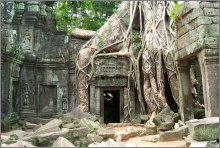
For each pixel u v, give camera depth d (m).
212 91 11.81
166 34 19.17
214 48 11.95
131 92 20.69
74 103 22.64
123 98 20.70
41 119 19.05
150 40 19.27
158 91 18.56
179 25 14.10
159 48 18.72
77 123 15.93
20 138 11.44
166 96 19.50
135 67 20.36
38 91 22.17
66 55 22.91
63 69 22.80
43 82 22.41
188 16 12.98
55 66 22.67
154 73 18.95
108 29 22.25
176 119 14.98
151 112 18.56
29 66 21.62
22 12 21.62
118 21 22.53
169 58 18.38
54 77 22.62
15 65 19.12
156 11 20.50
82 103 20.73
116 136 12.53
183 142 10.98
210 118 10.95
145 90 19.09
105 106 24.50
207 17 12.09
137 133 13.72
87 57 21.25
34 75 21.86
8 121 15.66
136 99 20.86
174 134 11.61
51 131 12.23
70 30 24.88
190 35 12.92
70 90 22.81
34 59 21.58
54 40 23.41
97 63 20.91
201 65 12.29
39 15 22.44
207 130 10.09
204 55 11.92
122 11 22.89
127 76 20.69
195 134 10.09
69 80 22.92
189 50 13.04
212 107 11.77
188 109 14.55
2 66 16.86
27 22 21.95
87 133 12.49
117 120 24.12
